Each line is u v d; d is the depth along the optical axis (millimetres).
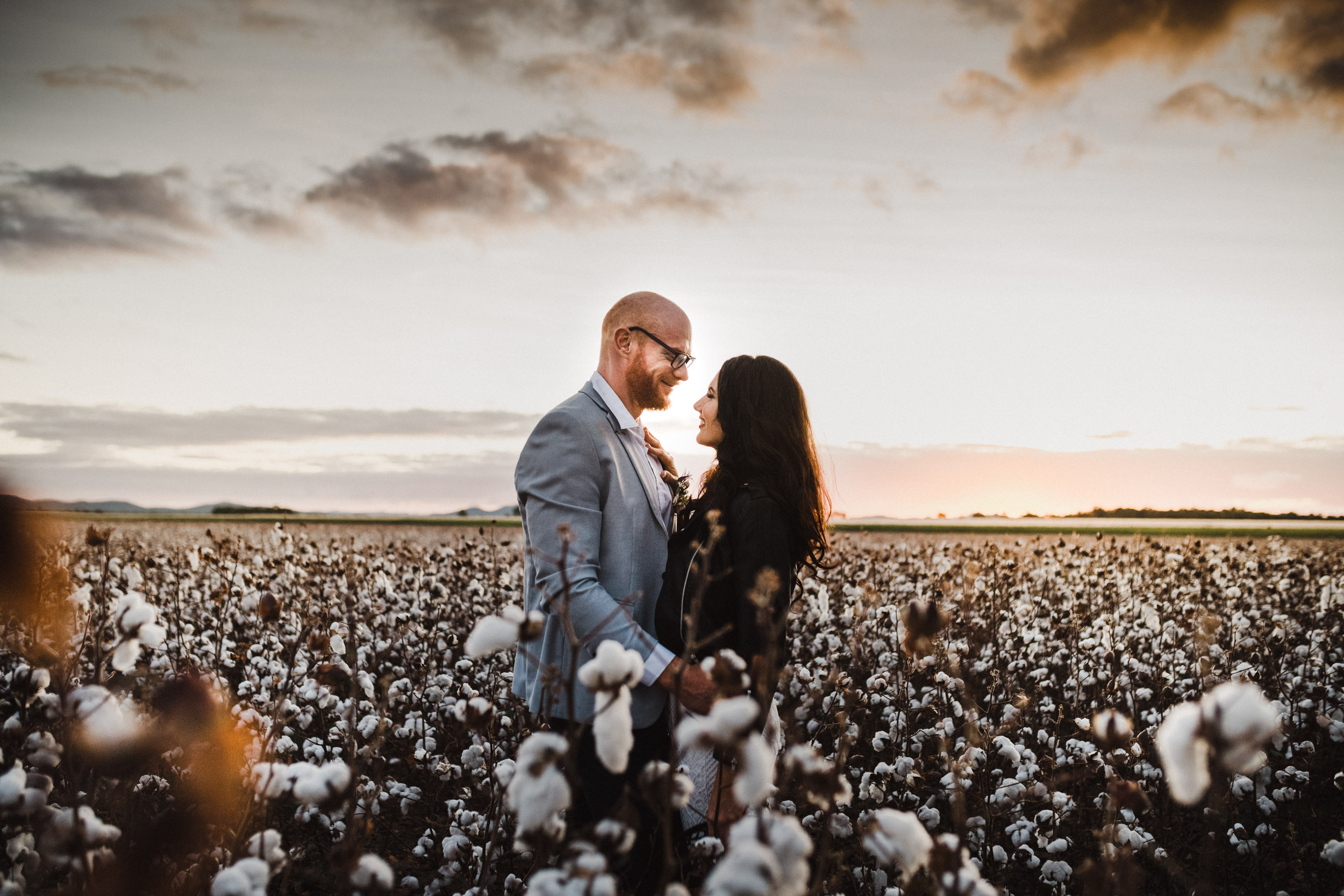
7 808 1736
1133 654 5762
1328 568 10836
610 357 3000
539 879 1499
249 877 1625
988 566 7730
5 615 2205
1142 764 4066
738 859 1258
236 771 2297
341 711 4031
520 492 2797
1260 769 3922
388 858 3672
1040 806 3740
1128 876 1984
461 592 8117
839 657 5941
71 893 1812
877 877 2840
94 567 5395
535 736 1644
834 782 1641
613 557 2789
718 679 1718
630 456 2912
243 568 5750
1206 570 8195
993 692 5434
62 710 1983
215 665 4477
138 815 2354
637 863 2561
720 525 2629
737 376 2822
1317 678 5895
